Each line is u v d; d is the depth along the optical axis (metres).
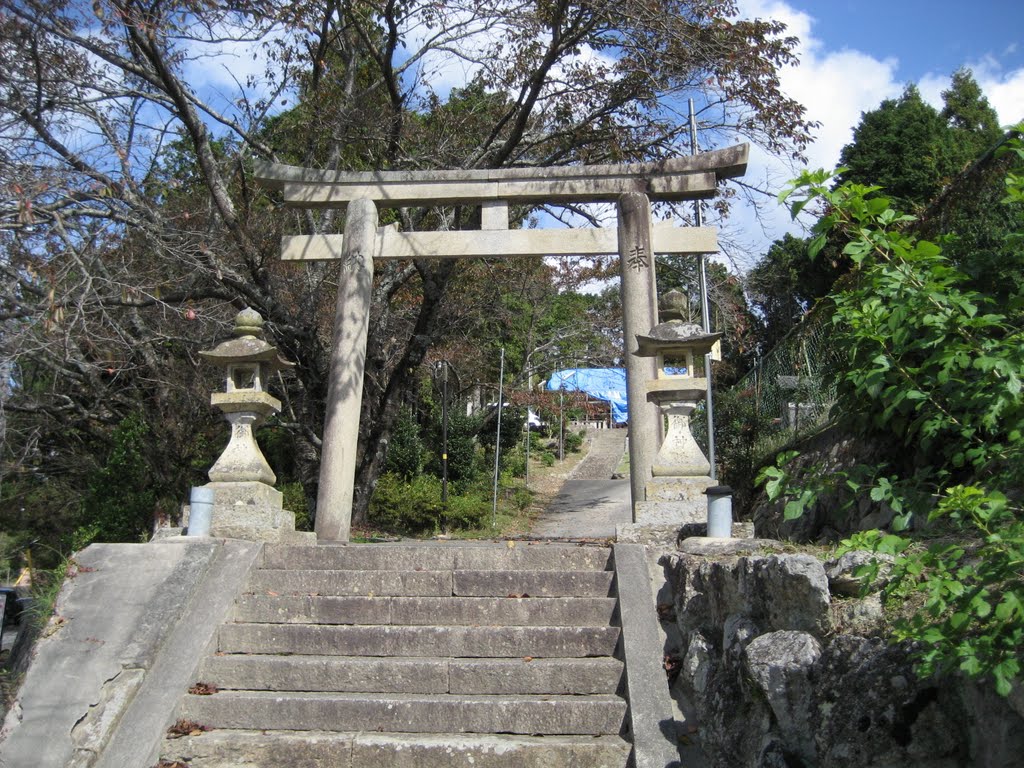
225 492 7.43
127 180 11.62
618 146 14.85
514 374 25.20
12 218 9.49
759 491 12.53
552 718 5.30
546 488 25.89
